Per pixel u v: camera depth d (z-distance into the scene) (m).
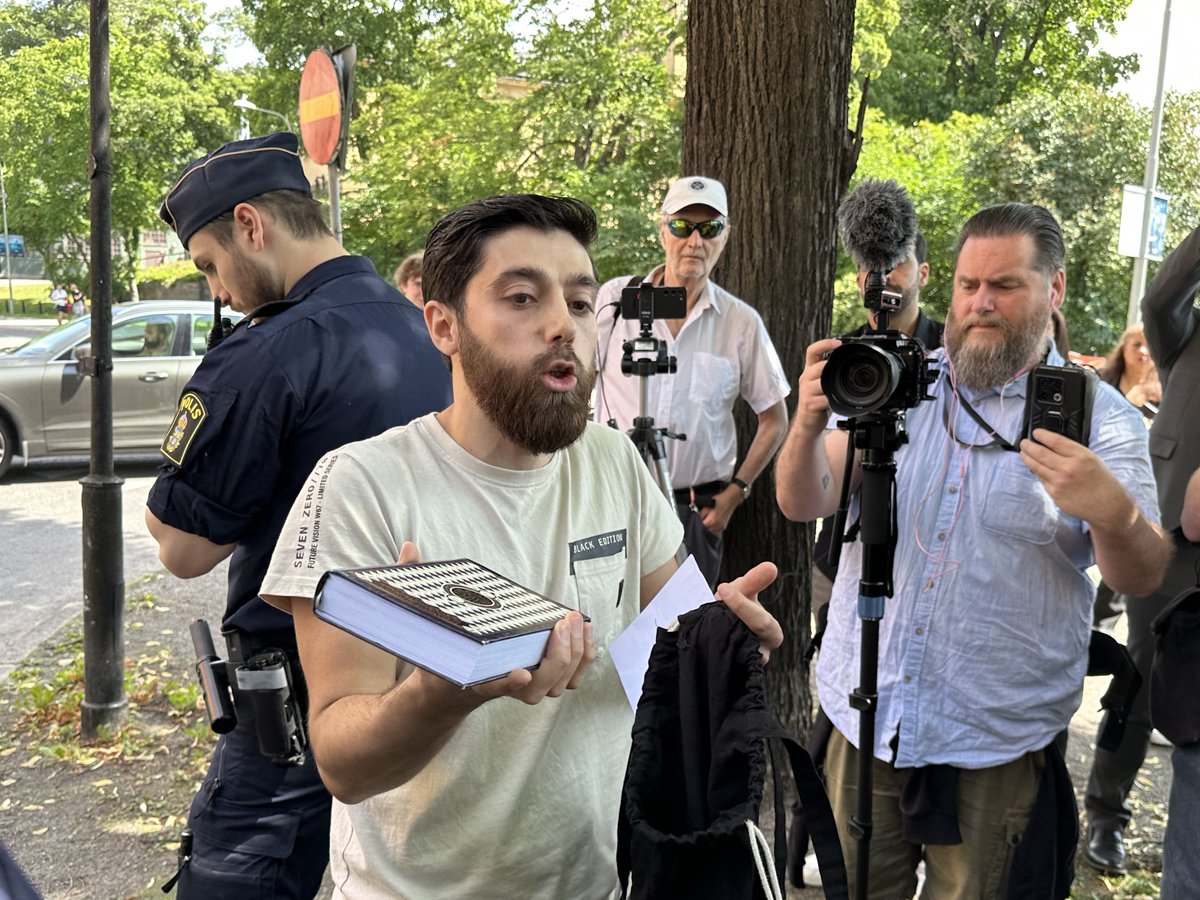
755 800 1.10
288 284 2.19
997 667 2.12
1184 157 15.43
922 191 15.27
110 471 4.16
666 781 1.24
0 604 6.00
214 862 2.02
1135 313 10.36
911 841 2.18
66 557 6.98
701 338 3.61
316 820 2.08
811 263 3.69
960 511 2.14
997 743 2.13
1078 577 2.15
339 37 25.66
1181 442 3.43
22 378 8.99
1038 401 1.92
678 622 1.29
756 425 3.85
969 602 2.12
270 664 1.97
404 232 17.88
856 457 2.34
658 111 16.67
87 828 3.54
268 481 1.99
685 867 1.09
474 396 1.28
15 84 37.19
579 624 1.04
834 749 2.36
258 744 2.01
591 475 1.46
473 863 1.30
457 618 0.96
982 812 2.15
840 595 2.38
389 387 2.07
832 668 2.36
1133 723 3.21
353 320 2.09
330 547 1.23
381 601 0.98
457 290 1.27
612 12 16.73
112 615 4.17
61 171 36.97
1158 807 3.77
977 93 31.61
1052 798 2.17
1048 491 1.90
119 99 35.69
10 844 3.43
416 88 22.95
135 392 9.25
